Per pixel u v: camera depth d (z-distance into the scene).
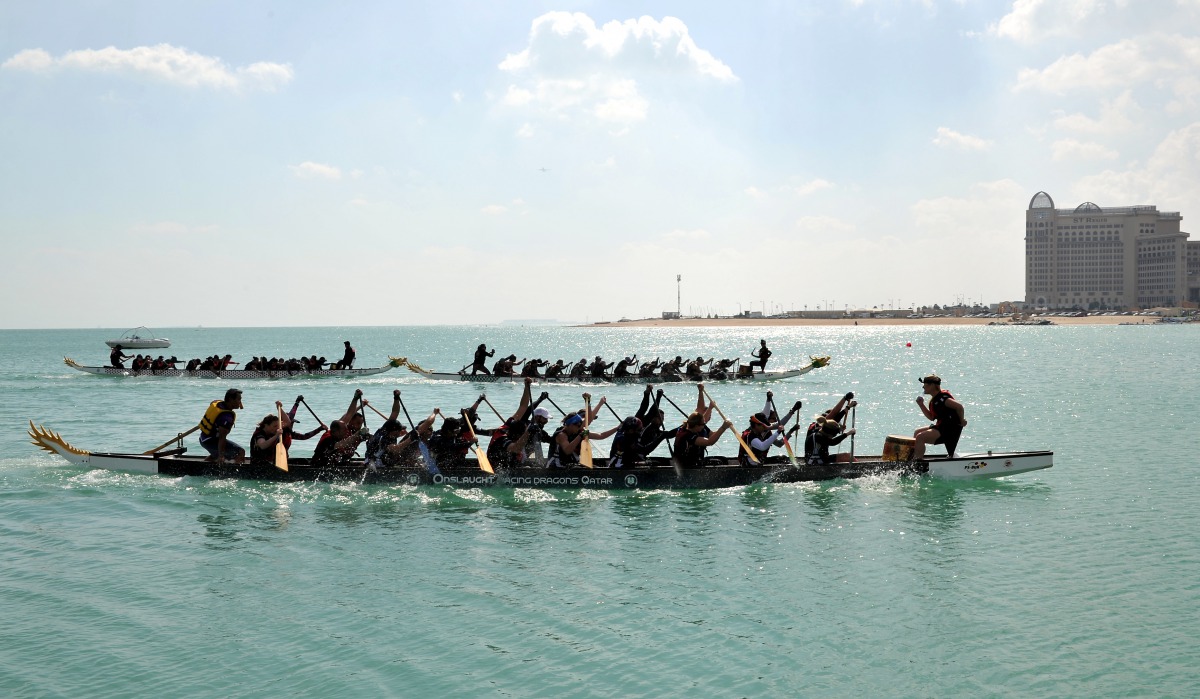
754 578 11.20
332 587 10.84
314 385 45.31
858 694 8.01
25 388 43.28
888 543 12.90
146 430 26.59
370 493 16.42
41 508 15.05
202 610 10.02
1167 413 29.73
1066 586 10.89
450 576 11.29
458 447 16.89
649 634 9.36
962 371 55.12
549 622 9.69
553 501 15.81
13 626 9.53
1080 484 17.22
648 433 17.17
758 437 17.47
